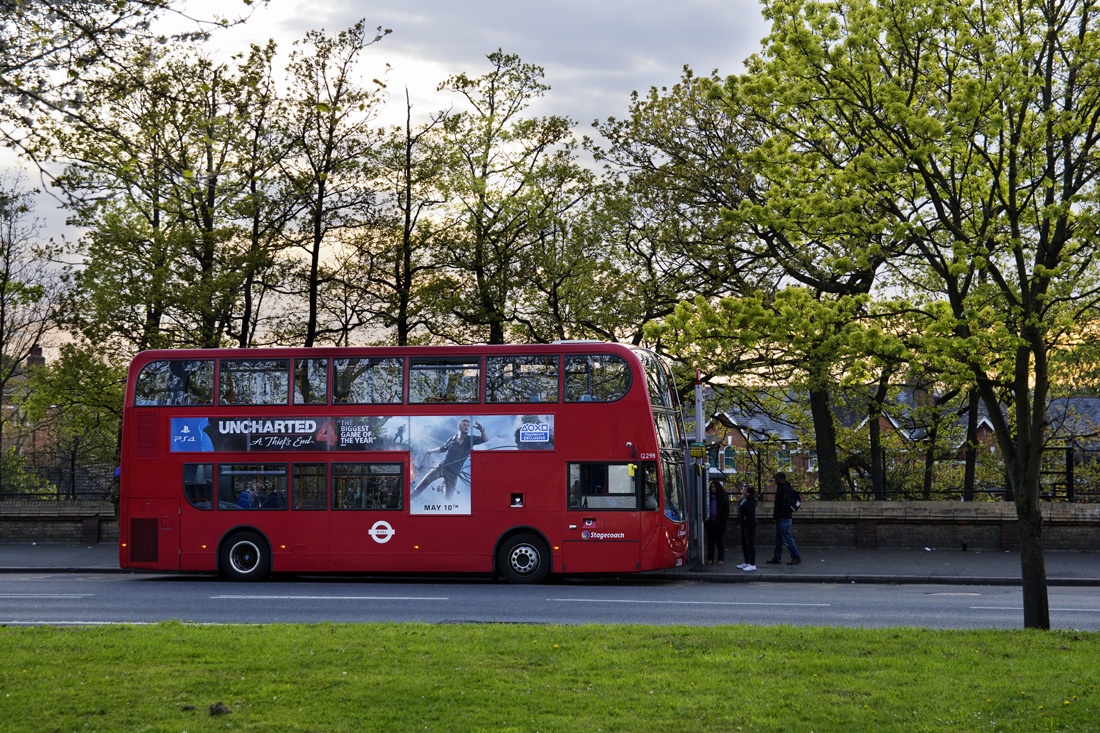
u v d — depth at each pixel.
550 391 20.38
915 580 20.70
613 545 19.88
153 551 21.03
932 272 18.97
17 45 8.86
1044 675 8.73
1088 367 25.83
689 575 21.45
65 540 29.44
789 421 36.44
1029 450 12.16
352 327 31.14
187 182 10.51
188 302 27.53
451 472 20.39
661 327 14.06
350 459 20.70
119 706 7.79
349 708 7.70
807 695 8.06
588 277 28.47
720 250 27.80
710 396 30.39
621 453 20.05
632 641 10.72
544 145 30.83
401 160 29.97
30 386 32.34
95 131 9.88
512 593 18.36
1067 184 12.61
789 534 22.91
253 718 7.42
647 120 30.28
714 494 23.09
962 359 12.30
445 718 7.40
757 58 14.22
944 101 13.05
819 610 15.59
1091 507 24.36
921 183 13.42
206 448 21.11
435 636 11.12
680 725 7.19
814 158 14.02
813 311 12.91
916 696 7.99
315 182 27.94
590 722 7.29
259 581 20.86
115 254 28.00
